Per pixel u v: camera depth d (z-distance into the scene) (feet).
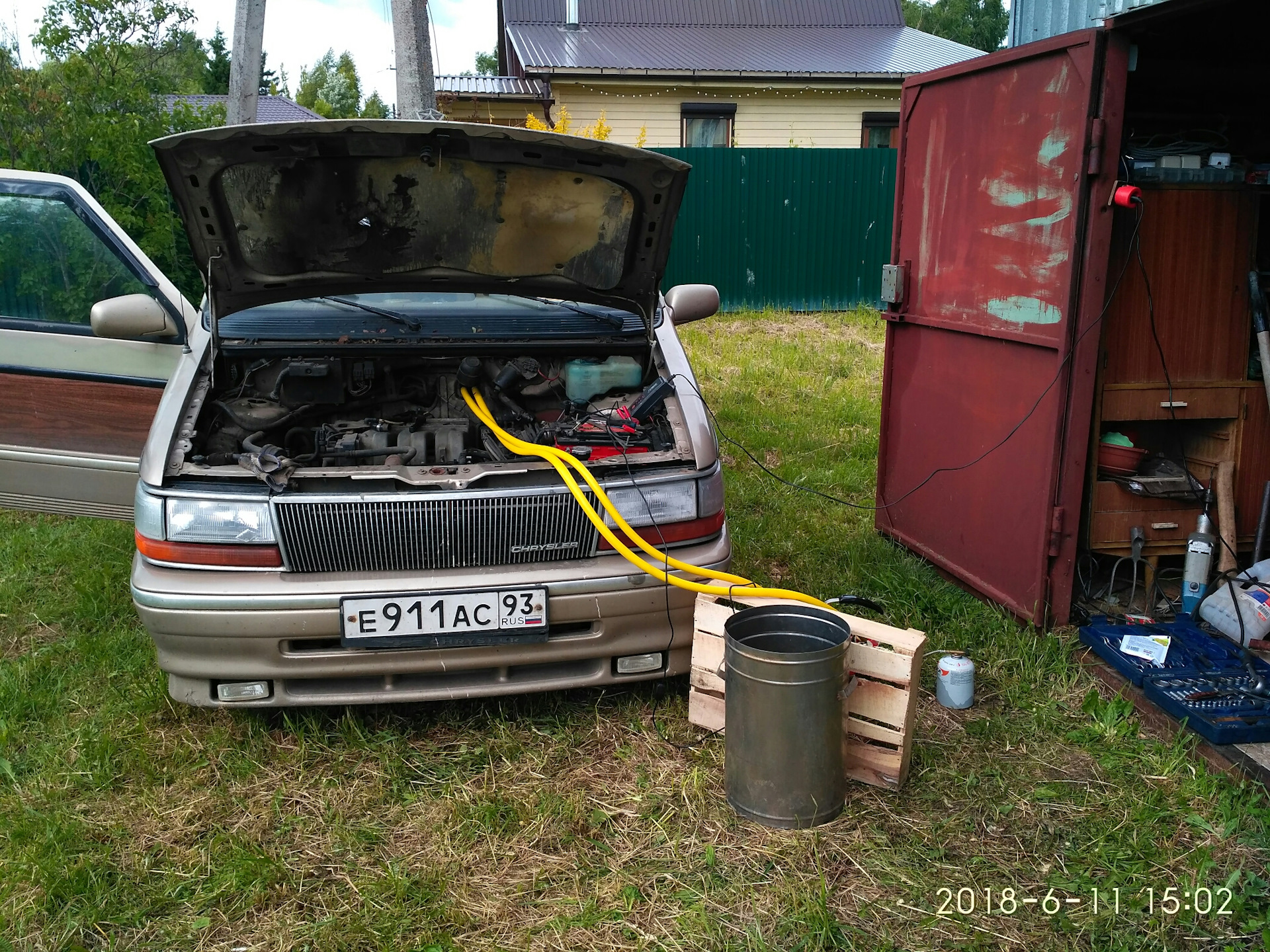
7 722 10.82
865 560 15.21
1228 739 9.84
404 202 11.05
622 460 10.30
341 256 11.81
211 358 11.63
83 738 10.45
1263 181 12.60
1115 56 10.85
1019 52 12.00
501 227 11.53
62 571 15.24
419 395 12.59
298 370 11.71
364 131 9.72
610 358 12.55
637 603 9.91
